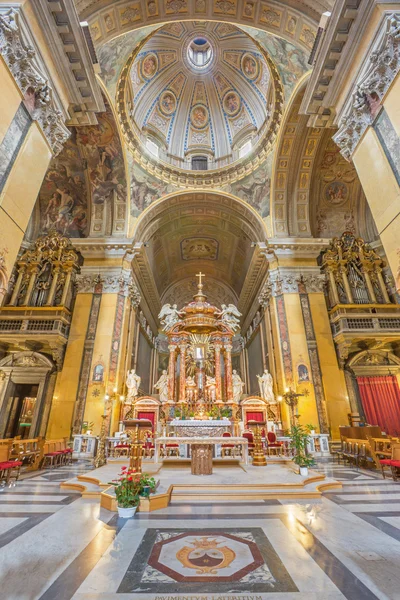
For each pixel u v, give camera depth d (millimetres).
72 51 5770
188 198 16797
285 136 14062
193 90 18625
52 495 5230
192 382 14094
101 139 13805
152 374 21453
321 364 12648
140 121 16797
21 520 3791
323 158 15008
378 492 5414
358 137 5930
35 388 15148
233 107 18344
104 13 7484
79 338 13008
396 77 4945
